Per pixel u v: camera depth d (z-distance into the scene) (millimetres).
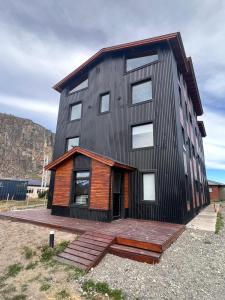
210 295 3920
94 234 6922
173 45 12797
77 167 11398
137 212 11219
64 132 17688
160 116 11883
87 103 16469
